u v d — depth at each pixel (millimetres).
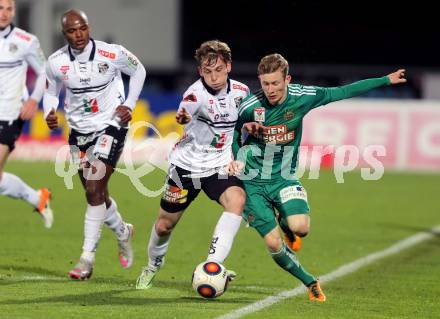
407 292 23688
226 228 20641
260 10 70375
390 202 45031
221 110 20859
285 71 20375
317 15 69938
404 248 31859
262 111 20906
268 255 29797
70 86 24094
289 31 69625
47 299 20922
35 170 53656
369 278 25938
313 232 35406
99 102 24328
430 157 57562
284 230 22391
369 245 32500
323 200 45188
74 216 37812
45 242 31078
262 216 21156
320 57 70688
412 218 39812
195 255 29391
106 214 24484
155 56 78750
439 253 30844
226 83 20906
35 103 26484
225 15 72125
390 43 71000
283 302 21500
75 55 23875
